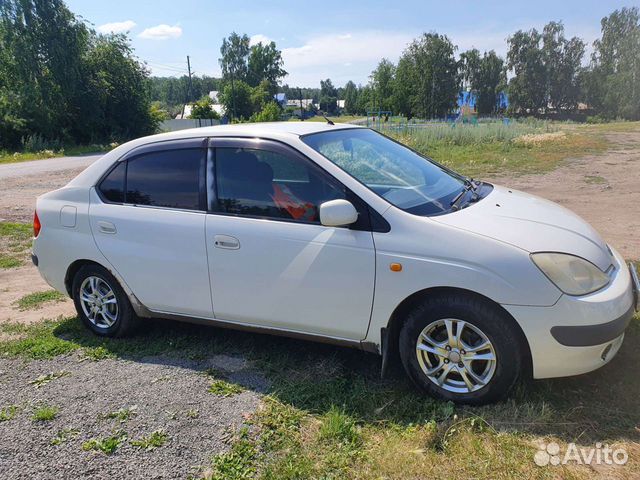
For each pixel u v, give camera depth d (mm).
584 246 3111
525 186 11398
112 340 4355
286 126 3986
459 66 85438
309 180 3441
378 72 89750
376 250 3154
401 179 3639
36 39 39156
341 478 2568
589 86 82625
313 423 3033
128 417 3195
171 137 4023
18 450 2938
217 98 96750
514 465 2570
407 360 3232
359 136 4184
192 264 3777
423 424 2957
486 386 3012
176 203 3885
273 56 104938
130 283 4105
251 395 3373
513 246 2934
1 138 36500
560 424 2852
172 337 4340
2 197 13914
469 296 2986
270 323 3611
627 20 80688
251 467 2686
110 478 2668
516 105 86250
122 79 45656
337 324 3355
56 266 4449
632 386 3162
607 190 10383
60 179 18500
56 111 39938
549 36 84188
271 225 3484
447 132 22484
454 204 3434
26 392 3576
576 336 2824
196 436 2971
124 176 4145
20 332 4656
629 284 3143
